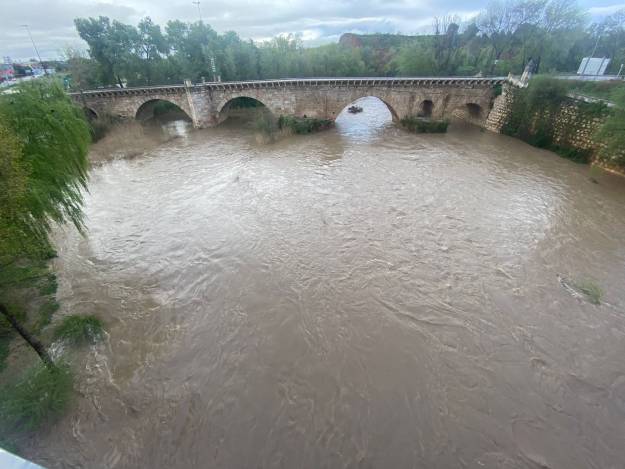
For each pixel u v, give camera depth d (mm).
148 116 64250
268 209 28531
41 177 18656
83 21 56438
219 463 12000
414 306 18297
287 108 55250
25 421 12547
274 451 12281
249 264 21891
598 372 14828
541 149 42094
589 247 22812
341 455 12125
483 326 17078
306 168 37812
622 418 13148
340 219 26719
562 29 57781
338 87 52531
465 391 14141
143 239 25000
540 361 15328
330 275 20672
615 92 32781
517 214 26922
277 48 77938
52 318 17766
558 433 12672
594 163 35531
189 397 14102
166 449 12414
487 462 11852
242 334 16922
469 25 87438
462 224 25656
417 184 32656
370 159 40188
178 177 36500
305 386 14430
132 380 14797
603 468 11719
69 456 12141
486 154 40875
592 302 18312
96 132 49094
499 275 20406
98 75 60094
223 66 66688
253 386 14477
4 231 14312
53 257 22703
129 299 19328
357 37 119812
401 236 24328
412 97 52531
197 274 21234
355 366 15219
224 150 45719
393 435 12688
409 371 14953
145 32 62969
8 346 15594
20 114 18219
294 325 17297
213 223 26719
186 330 17234
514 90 47125
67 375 14234
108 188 34094
